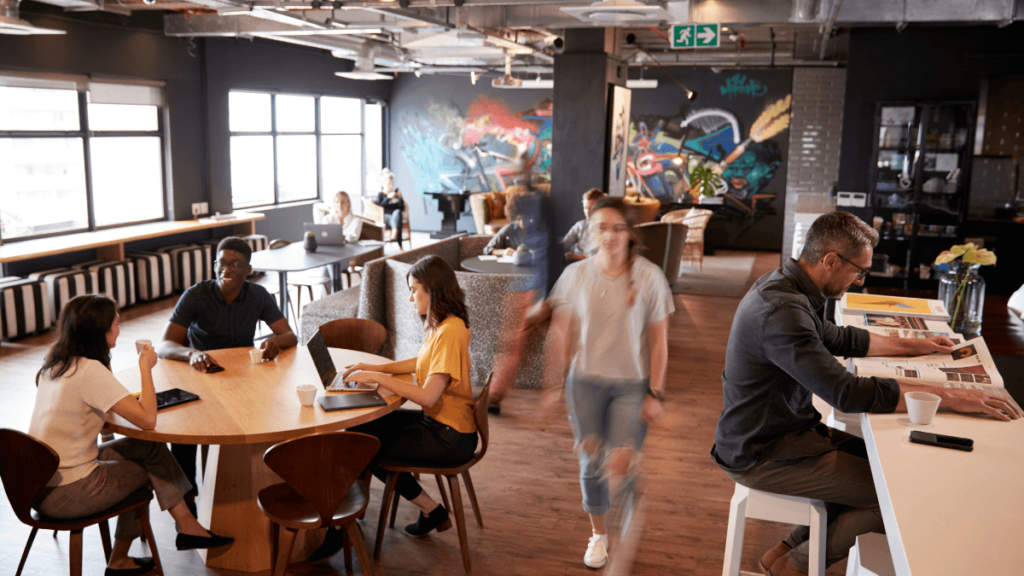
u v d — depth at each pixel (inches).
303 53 475.8
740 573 106.7
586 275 110.7
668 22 281.3
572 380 113.0
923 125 337.7
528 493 151.4
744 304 96.3
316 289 354.0
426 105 572.7
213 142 398.0
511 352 150.8
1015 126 377.7
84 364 104.3
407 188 590.6
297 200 498.9
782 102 499.5
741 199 516.7
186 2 259.1
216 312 148.3
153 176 369.1
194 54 378.6
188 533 115.6
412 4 247.1
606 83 318.7
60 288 280.1
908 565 53.7
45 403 105.2
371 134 576.7
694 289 369.7
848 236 91.5
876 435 79.2
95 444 107.9
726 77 508.1
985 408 83.7
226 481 119.7
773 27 382.3
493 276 208.5
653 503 146.3
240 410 113.0
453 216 540.7
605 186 331.9
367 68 390.9
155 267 331.3
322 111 519.5
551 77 537.3
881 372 92.2
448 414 121.6
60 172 319.9
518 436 181.6
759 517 98.5
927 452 74.4
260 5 254.8
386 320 223.5
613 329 109.1
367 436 98.1
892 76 348.2
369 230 350.3
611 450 110.8
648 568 122.8
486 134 561.0
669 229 320.2
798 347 88.1
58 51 304.3
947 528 58.9
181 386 123.7
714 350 260.2
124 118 350.0
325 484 99.0
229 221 384.2
